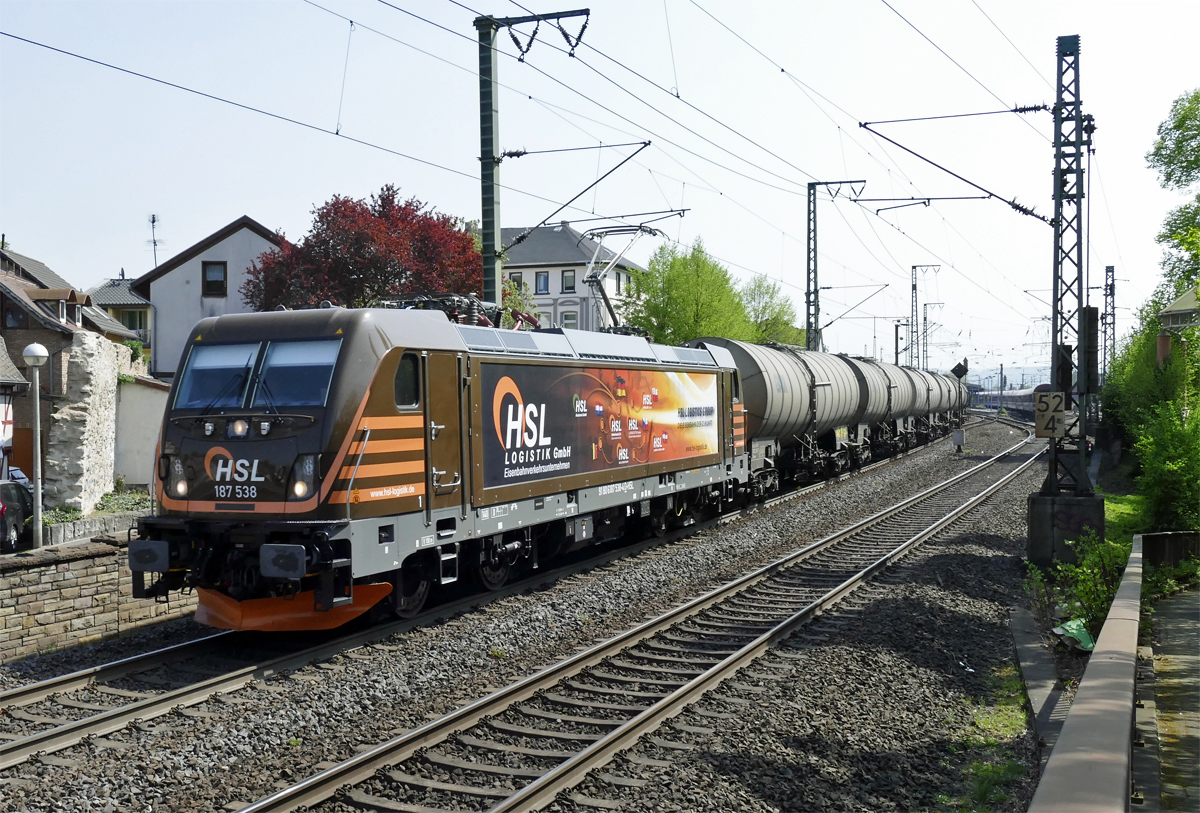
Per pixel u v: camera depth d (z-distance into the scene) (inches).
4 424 776.9
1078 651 395.9
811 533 723.4
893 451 1437.0
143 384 895.7
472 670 364.5
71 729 280.8
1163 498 685.3
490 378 462.6
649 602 486.9
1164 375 1144.2
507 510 475.2
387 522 392.5
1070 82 624.1
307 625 382.9
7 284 855.1
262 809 228.8
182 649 377.4
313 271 1128.2
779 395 878.4
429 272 1157.1
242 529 375.9
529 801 235.6
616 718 306.0
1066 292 631.8
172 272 1487.5
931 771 273.3
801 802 247.6
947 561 592.4
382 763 261.4
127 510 709.9
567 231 2231.8
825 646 395.2
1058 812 145.8
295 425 375.6
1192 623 418.0
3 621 384.2
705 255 1608.0
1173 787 226.5
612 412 581.9
